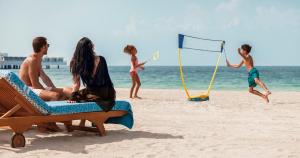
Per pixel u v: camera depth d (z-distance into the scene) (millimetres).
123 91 19516
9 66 120688
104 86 6395
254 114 9852
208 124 8148
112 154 5324
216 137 6660
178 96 15969
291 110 10734
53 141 6102
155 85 37062
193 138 6543
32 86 6844
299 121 8648
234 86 34938
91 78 6320
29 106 5645
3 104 6105
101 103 6348
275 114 9859
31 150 5465
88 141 6141
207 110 10625
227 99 14391
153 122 8336
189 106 11516
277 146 5973
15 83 5371
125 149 5633
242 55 12797
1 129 6977
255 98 15016
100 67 6332
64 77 65188
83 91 6418
